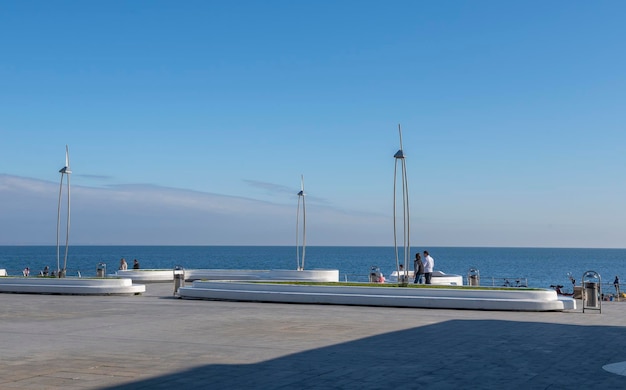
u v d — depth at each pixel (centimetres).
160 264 12988
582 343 1489
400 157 2880
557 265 14838
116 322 1877
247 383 1016
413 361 1231
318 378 1060
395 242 2925
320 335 1609
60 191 3503
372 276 3731
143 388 975
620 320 2017
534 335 1630
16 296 2906
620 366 1187
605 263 16638
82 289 3002
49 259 16050
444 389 984
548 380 1055
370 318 2031
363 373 1105
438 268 12606
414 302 2430
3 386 982
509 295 2336
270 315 2105
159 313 2150
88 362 1199
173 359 1238
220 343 1459
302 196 4309
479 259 19888
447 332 1686
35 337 1548
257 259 17150
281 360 1233
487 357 1283
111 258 17375
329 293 2570
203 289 2750
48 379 1037
